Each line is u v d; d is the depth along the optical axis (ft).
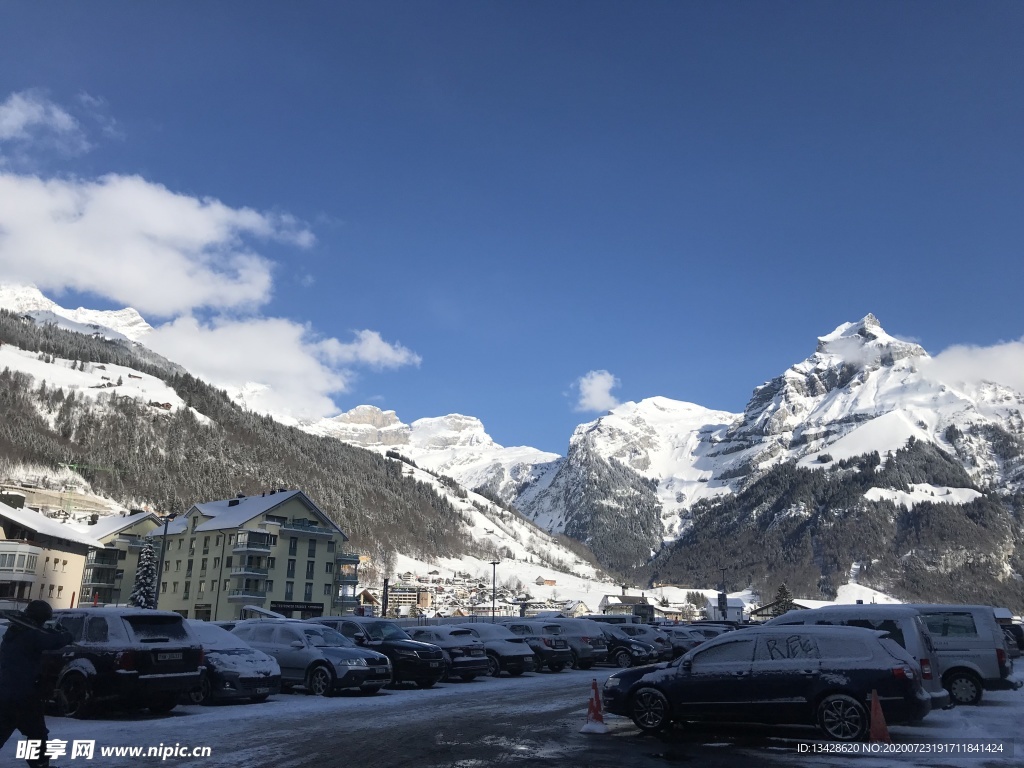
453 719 56.08
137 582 252.42
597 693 51.70
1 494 309.01
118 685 50.65
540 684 87.66
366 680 70.69
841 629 47.88
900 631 55.16
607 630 124.36
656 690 49.93
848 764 40.06
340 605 300.81
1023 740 48.21
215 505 309.83
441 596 527.81
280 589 279.69
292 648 73.41
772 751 43.96
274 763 38.24
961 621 71.31
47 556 235.40
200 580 284.20
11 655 32.01
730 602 536.01
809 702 46.11
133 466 555.69
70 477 501.15
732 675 48.24
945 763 40.34
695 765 39.63
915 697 44.57
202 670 55.93
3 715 31.30
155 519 320.70
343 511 648.79
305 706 62.75
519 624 112.88
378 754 41.19
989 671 69.00
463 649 88.38
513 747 44.34
